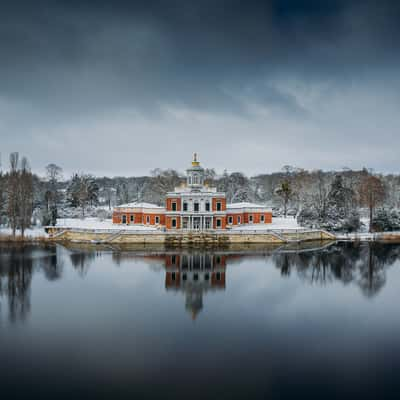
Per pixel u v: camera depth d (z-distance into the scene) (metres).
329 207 117.44
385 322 40.72
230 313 43.31
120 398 25.81
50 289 52.62
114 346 34.06
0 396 25.91
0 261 71.06
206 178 169.62
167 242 94.25
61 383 27.66
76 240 96.62
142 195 172.75
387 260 75.88
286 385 27.69
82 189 141.38
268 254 81.81
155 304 46.31
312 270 66.56
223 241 96.00
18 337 35.88
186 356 32.12
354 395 26.48
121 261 72.62
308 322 40.59
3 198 115.88
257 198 174.62
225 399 25.84
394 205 165.12
